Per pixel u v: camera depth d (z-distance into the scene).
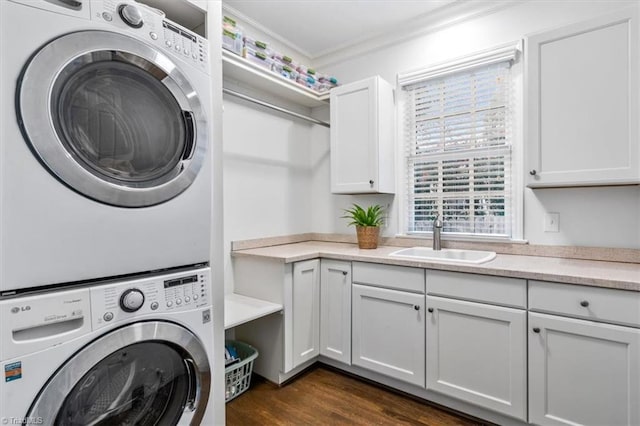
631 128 1.57
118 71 1.09
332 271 2.35
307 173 3.22
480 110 2.35
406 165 2.71
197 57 1.33
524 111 2.06
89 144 1.02
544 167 1.79
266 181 2.79
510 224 2.25
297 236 3.07
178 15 1.51
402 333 2.03
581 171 1.69
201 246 1.34
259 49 2.44
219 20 1.54
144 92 1.16
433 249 2.43
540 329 1.58
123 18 1.10
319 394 2.10
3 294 0.87
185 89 1.27
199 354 1.31
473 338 1.78
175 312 1.23
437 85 2.55
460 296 1.82
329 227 3.15
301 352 2.26
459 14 2.41
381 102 2.55
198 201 1.32
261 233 2.74
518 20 2.19
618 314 1.40
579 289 1.49
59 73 0.94
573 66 1.70
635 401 1.37
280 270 2.17
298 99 2.94
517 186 2.20
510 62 2.23
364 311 2.20
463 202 2.45
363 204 2.92
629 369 1.38
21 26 0.88
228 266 2.46
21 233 0.88
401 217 2.72
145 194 1.14
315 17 2.57
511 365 1.66
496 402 1.71
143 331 1.13
